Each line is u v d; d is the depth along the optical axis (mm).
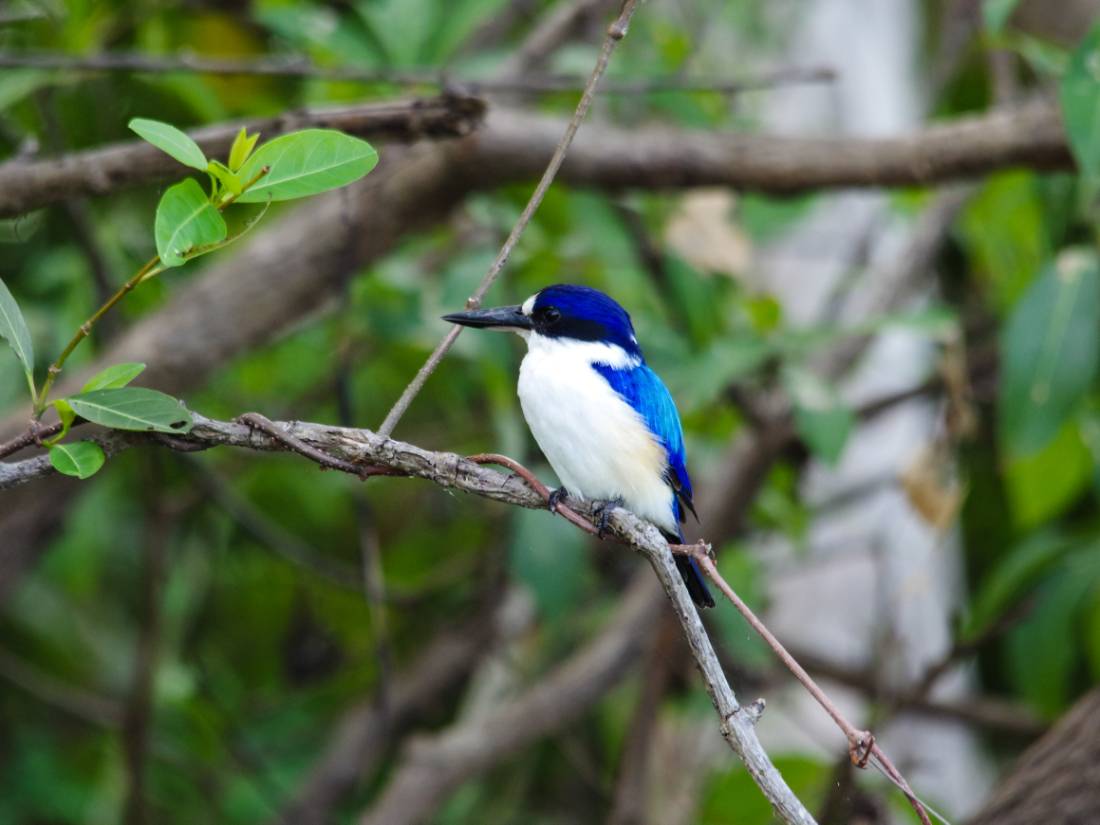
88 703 11703
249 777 11898
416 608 13094
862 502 13625
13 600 12852
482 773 11344
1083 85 7965
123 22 10758
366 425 12430
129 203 11203
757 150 9906
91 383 5258
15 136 10719
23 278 11281
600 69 5824
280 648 13406
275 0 10797
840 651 13039
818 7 14625
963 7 13375
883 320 10156
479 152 9711
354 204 9828
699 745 12734
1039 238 11844
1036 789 7645
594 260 11117
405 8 10031
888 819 9047
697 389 9859
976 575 15344
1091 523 12156
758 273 13969
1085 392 9844
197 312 9609
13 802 11852
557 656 13172
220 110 9961
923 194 12352
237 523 11734
